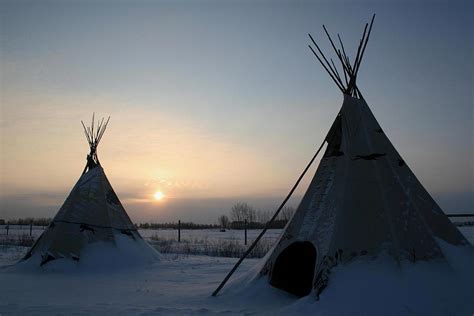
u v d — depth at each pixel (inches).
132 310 260.8
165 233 1793.8
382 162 308.2
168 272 463.8
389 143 325.1
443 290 243.6
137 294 325.4
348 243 269.0
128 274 446.6
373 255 265.1
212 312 253.4
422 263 262.4
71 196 537.3
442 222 299.6
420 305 230.5
